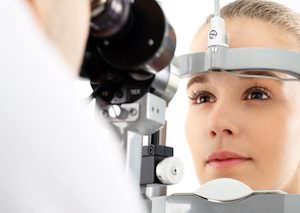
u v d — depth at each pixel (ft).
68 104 0.52
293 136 2.61
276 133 2.56
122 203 0.55
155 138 2.17
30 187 0.49
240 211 2.26
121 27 1.23
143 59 1.28
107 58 1.32
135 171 1.42
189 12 3.40
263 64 2.46
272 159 2.56
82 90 1.40
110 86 1.45
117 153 0.58
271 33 2.66
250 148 2.57
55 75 0.52
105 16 1.16
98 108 1.45
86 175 0.52
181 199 2.40
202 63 2.54
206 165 2.71
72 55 0.62
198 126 2.77
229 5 2.83
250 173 2.56
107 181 0.54
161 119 1.48
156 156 2.00
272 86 2.57
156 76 1.43
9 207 0.48
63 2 0.61
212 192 2.33
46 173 0.50
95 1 1.10
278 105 2.57
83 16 0.63
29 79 0.50
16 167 0.48
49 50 0.54
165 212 2.43
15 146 0.48
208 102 2.75
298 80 2.57
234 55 2.48
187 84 2.79
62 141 0.51
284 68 2.48
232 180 2.32
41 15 0.59
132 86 1.44
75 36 0.62
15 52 0.49
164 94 1.50
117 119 1.44
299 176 2.69
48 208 0.50
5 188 0.48
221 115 2.60
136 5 1.29
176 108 2.92
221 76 2.60
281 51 2.48
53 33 0.60
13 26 0.50
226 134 2.61
